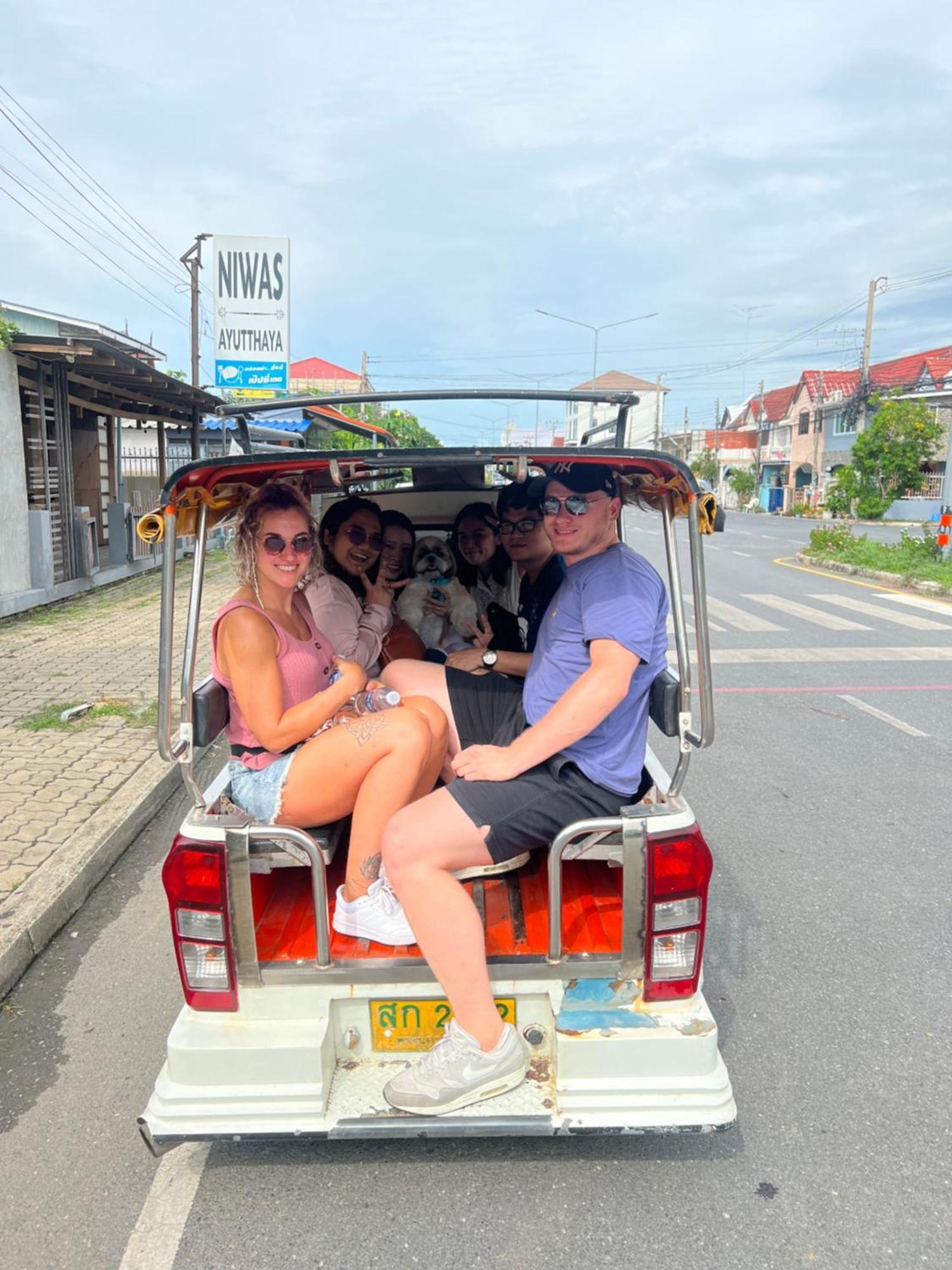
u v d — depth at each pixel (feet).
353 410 104.06
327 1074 7.74
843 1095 9.50
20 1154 8.80
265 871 7.84
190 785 7.95
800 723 23.22
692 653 31.91
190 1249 7.64
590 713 7.79
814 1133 8.94
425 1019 8.00
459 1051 7.55
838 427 156.46
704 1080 7.55
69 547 43.19
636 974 7.84
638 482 8.81
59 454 42.29
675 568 8.80
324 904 7.68
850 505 129.70
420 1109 7.51
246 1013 7.84
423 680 10.00
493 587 13.75
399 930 8.05
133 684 25.25
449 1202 8.08
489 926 8.52
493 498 15.01
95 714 22.35
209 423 75.41
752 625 37.91
